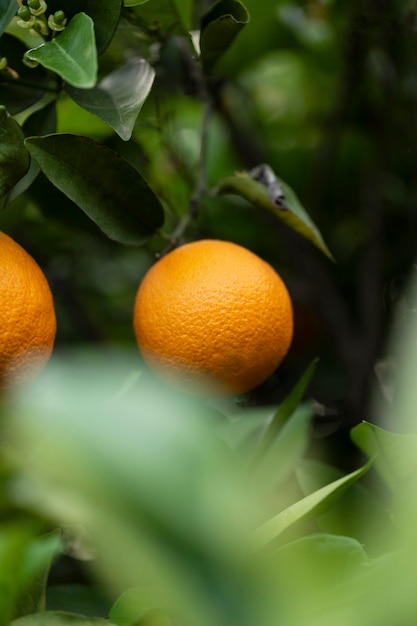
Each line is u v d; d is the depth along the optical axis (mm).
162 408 452
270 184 882
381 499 832
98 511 420
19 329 789
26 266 803
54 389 463
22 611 711
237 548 426
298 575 479
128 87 845
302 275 1100
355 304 1153
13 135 795
